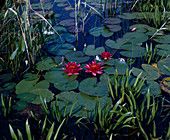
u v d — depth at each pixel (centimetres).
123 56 260
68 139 148
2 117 169
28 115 170
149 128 156
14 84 209
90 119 164
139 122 151
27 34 249
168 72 220
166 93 191
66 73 224
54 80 211
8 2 319
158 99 186
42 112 172
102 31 328
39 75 222
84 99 183
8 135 151
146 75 216
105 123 157
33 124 162
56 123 162
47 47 281
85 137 150
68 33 322
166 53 259
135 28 325
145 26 340
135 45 280
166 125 158
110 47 280
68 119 166
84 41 301
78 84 205
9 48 255
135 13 397
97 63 241
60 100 183
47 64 242
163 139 145
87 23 359
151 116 162
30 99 184
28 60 250
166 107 177
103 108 172
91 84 203
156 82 206
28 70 236
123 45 282
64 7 436
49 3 462
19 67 239
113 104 182
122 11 416
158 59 252
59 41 298
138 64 243
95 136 151
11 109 175
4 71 233
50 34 301
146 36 302
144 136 150
